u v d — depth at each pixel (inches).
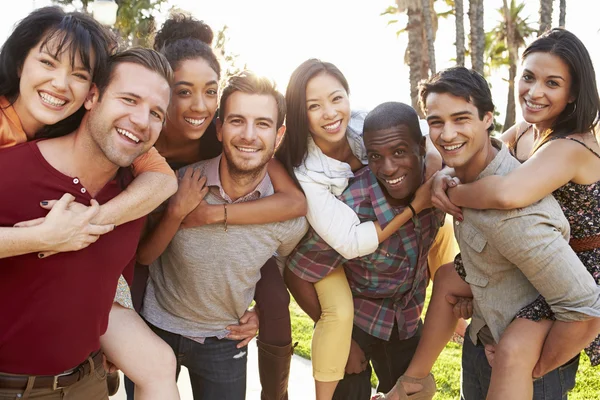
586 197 102.0
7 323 79.1
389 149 114.2
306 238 122.6
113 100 82.9
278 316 119.2
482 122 101.3
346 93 119.1
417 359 121.1
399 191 117.3
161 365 99.7
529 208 97.0
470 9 800.9
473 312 111.4
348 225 117.6
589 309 93.0
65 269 79.7
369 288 128.3
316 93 115.8
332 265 124.7
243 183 109.4
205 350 115.7
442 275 121.6
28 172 79.5
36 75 81.3
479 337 110.0
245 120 104.1
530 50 107.3
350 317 124.5
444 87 100.4
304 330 241.4
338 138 119.3
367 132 116.5
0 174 78.3
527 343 98.1
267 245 112.4
